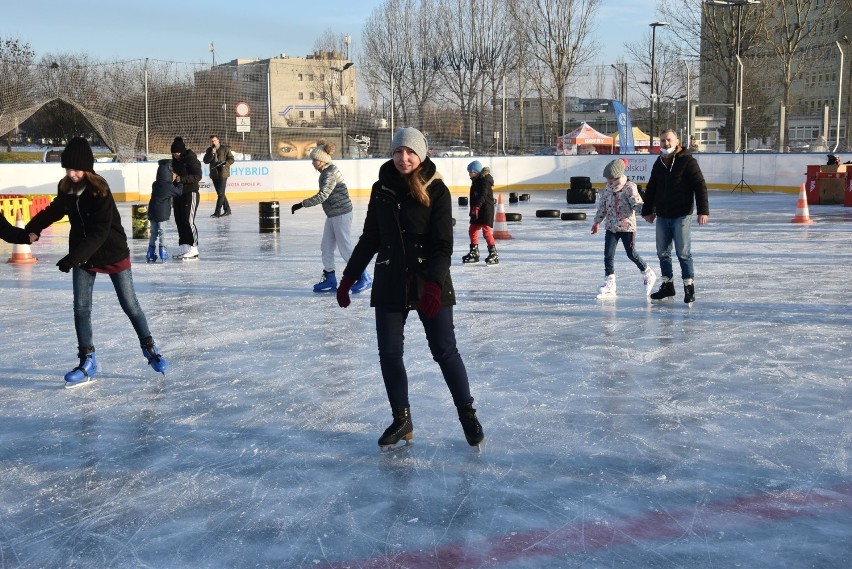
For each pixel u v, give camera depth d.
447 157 30.98
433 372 5.75
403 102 30.97
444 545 3.18
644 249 13.19
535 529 3.30
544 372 5.73
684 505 3.51
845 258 11.68
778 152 28.14
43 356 6.39
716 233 15.33
